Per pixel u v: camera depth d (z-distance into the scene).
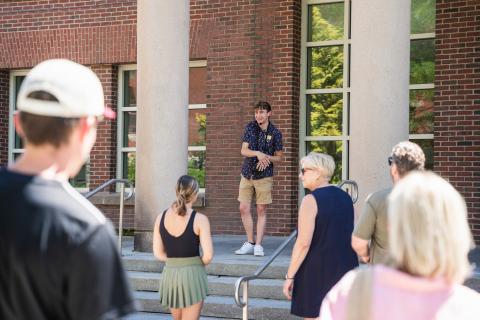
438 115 12.70
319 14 14.02
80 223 2.26
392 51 9.35
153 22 11.12
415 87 13.18
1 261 2.21
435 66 12.77
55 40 15.63
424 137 13.08
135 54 14.93
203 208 14.37
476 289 8.77
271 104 13.83
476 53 12.43
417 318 2.41
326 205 6.19
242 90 14.06
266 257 10.65
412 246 2.37
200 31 14.43
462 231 2.39
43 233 2.21
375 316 2.45
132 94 15.48
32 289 2.21
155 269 10.59
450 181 12.55
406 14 9.43
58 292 2.22
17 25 15.98
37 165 2.40
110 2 15.14
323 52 13.96
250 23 14.01
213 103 14.32
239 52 14.10
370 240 5.60
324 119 13.91
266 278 9.91
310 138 13.98
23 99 2.38
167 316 9.51
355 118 9.52
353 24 9.58
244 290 7.42
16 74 16.39
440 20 12.71
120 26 15.07
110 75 15.34
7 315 2.23
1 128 16.36
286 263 10.02
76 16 15.45
